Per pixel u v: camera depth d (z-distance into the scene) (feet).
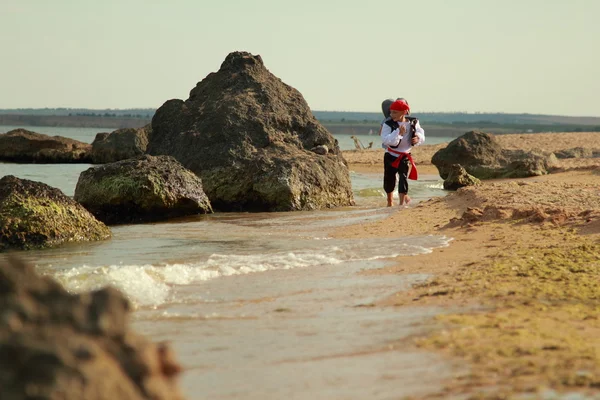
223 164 91.66
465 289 34.30
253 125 96.37
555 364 22.17
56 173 151.64
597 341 25.14
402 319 28.99
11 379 11.35
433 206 73.36
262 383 21.54
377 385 20.89
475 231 55.47
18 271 13.57
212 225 69.62
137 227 69.31
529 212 58.65
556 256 42.32
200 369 23.20
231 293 35.81
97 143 236.22
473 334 26.05
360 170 168.76
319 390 20.71
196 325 29.35
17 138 233.76
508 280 35.94
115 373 12.30
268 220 72.43
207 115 98.43
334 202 91.97
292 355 24.61
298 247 51.72
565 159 168.45
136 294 35.27
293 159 91.25
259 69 106.42
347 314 30.58
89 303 13.44
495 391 19.84
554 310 29.89
